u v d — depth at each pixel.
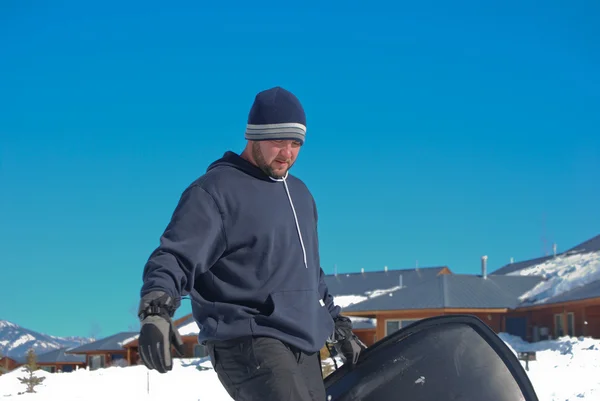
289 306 2.98
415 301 29.34
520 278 31.48
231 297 2.96
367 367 3.31
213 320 2.95
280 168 3.08
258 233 2.97
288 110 3.04
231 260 2.97
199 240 2.83
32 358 15.51
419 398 3.15
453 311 28.34
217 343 2.97
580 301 24.48
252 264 2.97
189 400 11.31
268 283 2.97
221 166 3.05
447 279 30.84
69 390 12.79
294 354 2.99
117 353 43.69
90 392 12.45
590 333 24.94
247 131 3.09
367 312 29.73
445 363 3.20
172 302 2.58
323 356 10.77
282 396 2.78
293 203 3.14
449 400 3.12
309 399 2.83
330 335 3.22
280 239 3.02
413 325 3.34
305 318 3.01
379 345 3.35
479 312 28.78
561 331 26.78
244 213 2.96
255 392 2.86
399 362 3.26
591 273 28.11
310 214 3.21
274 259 3.00
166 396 11.75
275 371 2.83
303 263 3.08
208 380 13.24
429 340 3.27
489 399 3.11
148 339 2.45
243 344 2.91
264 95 3.07
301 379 2.85
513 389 3.14
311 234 3.19
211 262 2.94
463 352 3.22
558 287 28.06
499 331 28.92
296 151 3.11
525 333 29.16
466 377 3.16
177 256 2.77
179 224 2.85
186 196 2.94
